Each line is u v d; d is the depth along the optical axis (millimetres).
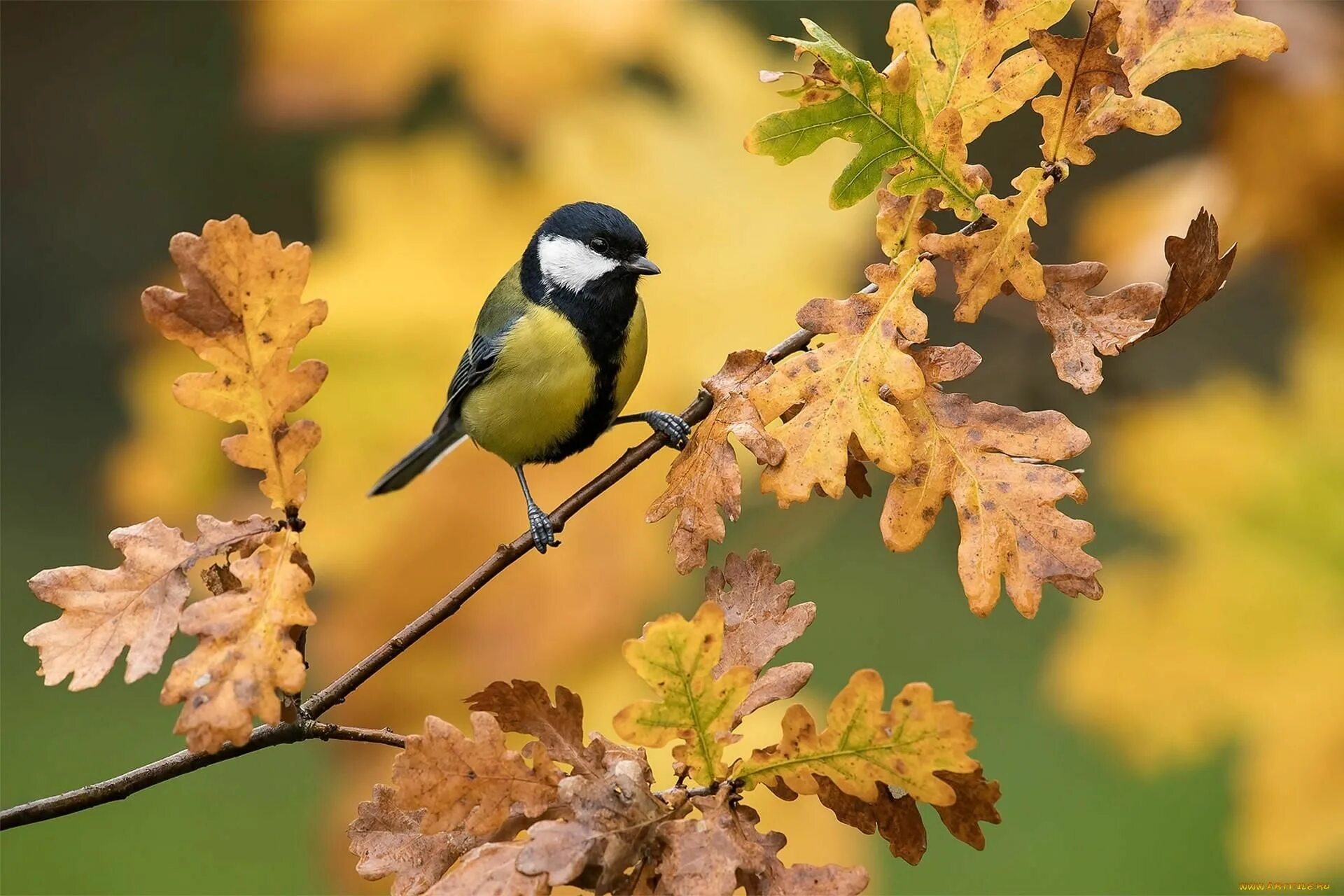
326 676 7297
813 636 15445
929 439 3771
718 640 3340
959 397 3812
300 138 15258
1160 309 3680
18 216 17469
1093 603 7863
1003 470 3697
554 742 3502
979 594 3586
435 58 7762
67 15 16328
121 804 14391
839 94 3830
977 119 3889
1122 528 11812
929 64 3898
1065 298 3840
